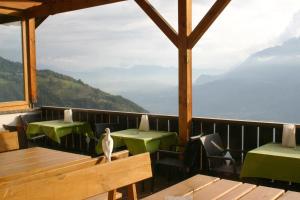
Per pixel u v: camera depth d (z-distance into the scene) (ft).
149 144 15.74
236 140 16.25
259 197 7.10
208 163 14.30
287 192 7.48
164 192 7.32
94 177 6.79
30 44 25.11
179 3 16.74
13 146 12.39
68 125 20.30
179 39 16.88
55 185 6.14
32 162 10.38
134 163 7.70
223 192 7.33
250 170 12.60
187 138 17.10
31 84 25.25
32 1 23.17
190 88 17.10
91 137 21.89
